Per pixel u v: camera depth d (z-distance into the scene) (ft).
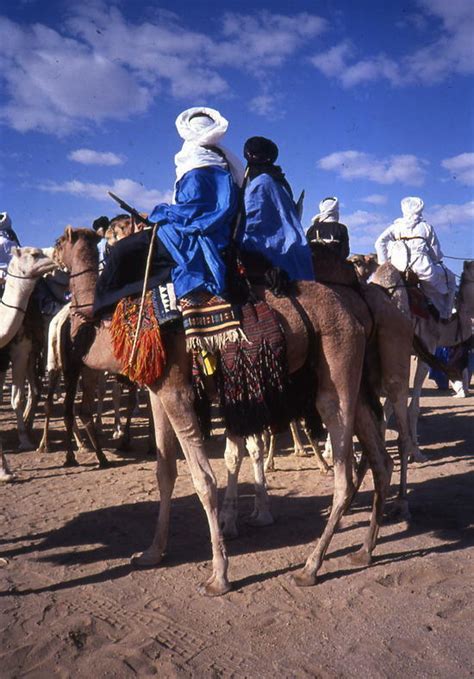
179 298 15.83
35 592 16.20
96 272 19.24
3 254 38.58
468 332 35.12
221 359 15.67
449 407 44.39
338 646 13.74
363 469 20.17
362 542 19.22
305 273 17.06
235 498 20.04
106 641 13.99
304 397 16.65
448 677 12.65
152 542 19.45
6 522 21.35
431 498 23.47
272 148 17.74
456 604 15.40
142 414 42.14
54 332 30.81
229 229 16.33
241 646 13.76
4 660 13.17
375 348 21.80
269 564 17.78
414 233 31.04
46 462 29.89
